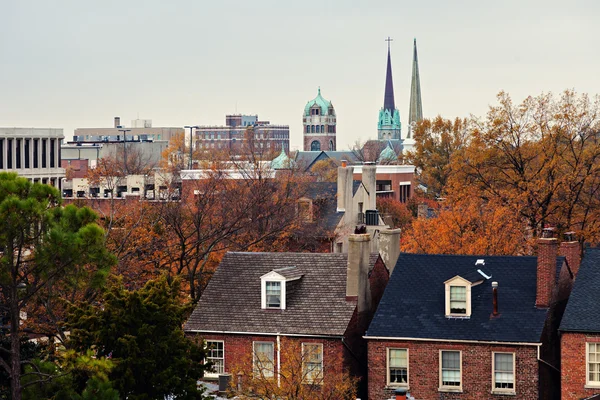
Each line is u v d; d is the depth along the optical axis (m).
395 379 113.75
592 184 190.00
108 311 102.31
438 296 116.94
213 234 165.12
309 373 114.56
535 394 108.81
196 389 104.44
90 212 98.12
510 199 183.62
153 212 170.50
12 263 94.00
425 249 178.25
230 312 121.75
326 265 124.50
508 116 197.50
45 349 113.56
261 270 125.81
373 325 114.88
